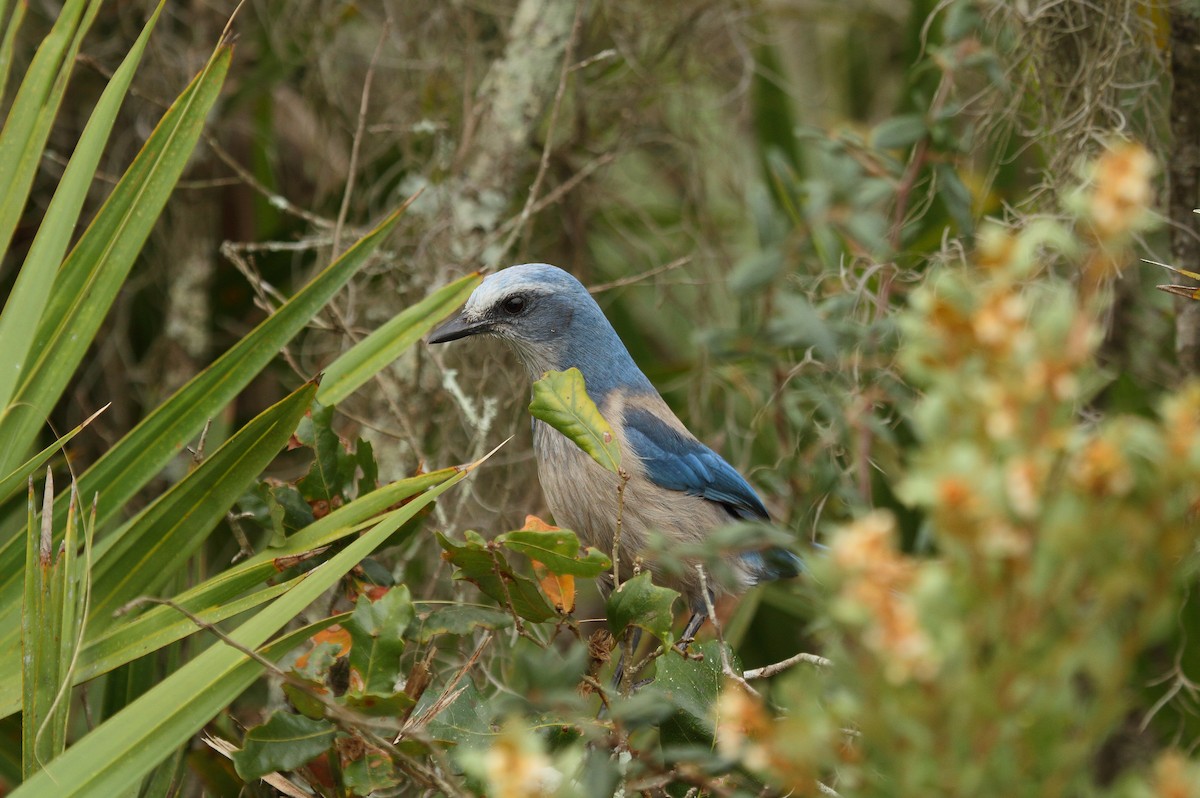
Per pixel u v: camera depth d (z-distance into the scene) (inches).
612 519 370.6
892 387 281.7
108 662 268.1
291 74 543.2
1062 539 128.4
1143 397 403.9
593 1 503.5
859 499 245.3
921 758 133.2
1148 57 390.0
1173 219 379.9
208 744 293.0
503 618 273.3
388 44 515.8
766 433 454.3
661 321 548.4
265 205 503.2
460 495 416.2
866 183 230.7
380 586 302.7
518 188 504.4
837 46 607.2
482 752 226.5
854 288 353.7
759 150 530.0
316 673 256.4
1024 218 358.3
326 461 307.3
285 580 302.5
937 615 130.2
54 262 289.9
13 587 278.8
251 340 298.8
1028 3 394.0
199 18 488.1
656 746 265.4
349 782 246.7
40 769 234.2
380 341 317.4
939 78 477.4
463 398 401.4
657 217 546.3
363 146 509.7
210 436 406.9
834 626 165.3
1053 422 133.3
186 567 339.0
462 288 320.8
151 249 502.3
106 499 289.0
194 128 307.0
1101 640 136.3
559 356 395.2
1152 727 386.9
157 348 486.9
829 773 251.4
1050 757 132.6
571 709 217.2
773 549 373.1
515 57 457.7
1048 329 132.5
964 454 130.8
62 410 480.1
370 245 306.7
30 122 304.2
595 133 516.1
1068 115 401.4
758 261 212.7
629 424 382.3
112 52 486.6
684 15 509.4
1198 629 372.8
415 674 275.7
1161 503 129.8
